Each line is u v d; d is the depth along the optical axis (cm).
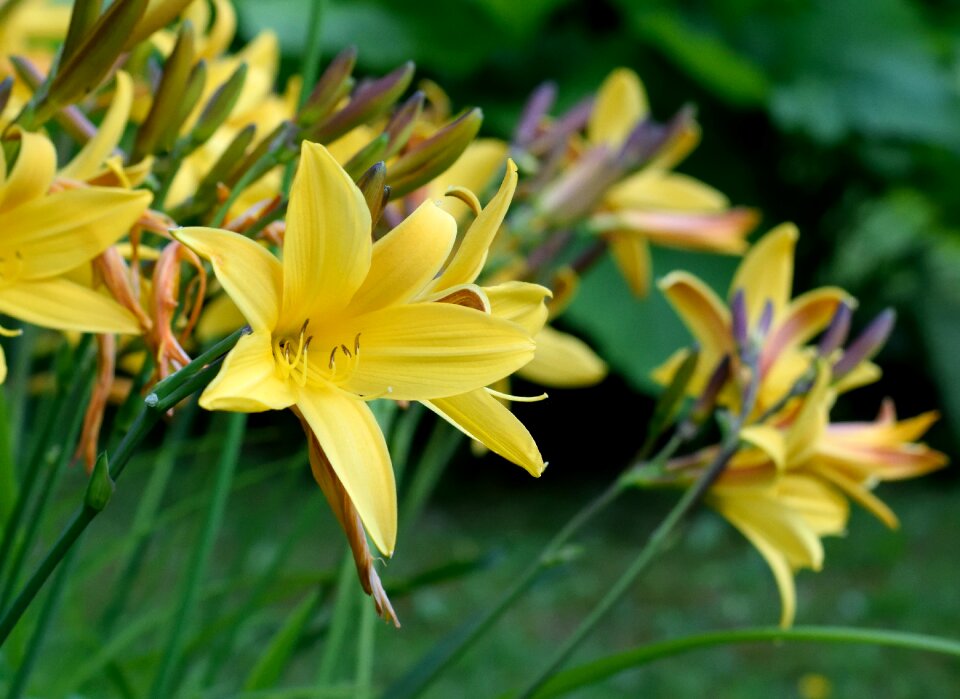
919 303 631
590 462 583
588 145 167
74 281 104
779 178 553
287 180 111
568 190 141
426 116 137
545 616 391
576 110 143
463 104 474
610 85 172
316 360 99
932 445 589
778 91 499
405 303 99
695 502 118
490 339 99
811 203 566
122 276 102
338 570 125
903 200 621
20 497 109
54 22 127
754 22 530
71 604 127
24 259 100
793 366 121
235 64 120
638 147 141
